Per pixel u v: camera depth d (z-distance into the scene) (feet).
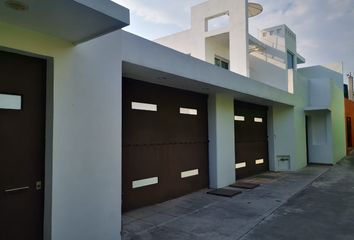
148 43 15.40
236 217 16.67
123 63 14.30
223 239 13.30
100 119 12.28
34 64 10.91
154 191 19.99
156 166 20.33
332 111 45.57
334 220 16.29
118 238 12.81
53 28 9.68
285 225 15.38
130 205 18.12
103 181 12.28
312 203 20.13
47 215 10.63
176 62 17.37
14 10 8.18
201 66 19.63
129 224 15.38
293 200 20.99
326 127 44.42
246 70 32.12
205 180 25.30
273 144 37.99
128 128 18.33
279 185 26.86
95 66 12.19
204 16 36.19
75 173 11.24
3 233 9.90
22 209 10.39
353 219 16.48
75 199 11.19
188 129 23.66
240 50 32.76
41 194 10.91
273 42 39.19
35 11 8.30
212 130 25.72
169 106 21.77
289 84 37.76
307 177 31.71
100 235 12.03
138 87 19.17
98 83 12.28
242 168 31.27
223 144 26.50
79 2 7.82
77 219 11.22
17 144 10.36
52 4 7.84
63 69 10.97
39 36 10.25
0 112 9.99
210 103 25.95
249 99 30.12
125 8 9.18
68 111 11.10
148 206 19.16
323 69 56.65
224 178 26.30
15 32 9.57
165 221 15.92
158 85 20.80
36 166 10.81
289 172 35.88
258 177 31.81
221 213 17.48
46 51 10.44
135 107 18.92
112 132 12.80
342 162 47.11
